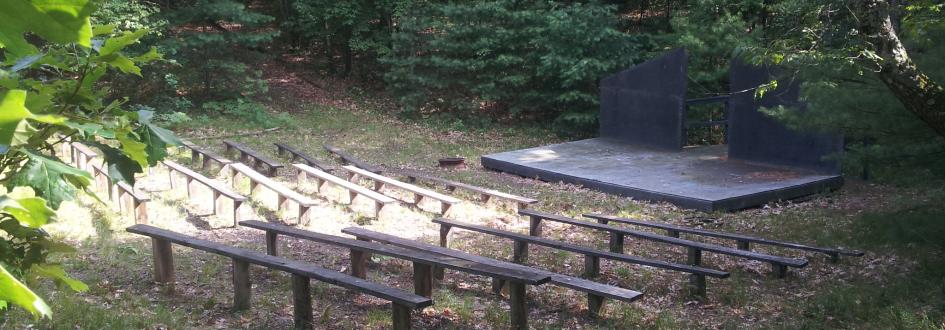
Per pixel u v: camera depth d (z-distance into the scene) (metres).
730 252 7.59
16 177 1.31
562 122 18.36
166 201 10.30
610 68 17.28
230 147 14.52
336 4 19.86
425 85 19.05
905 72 7.02
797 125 8.59
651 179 12.28
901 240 7.83
